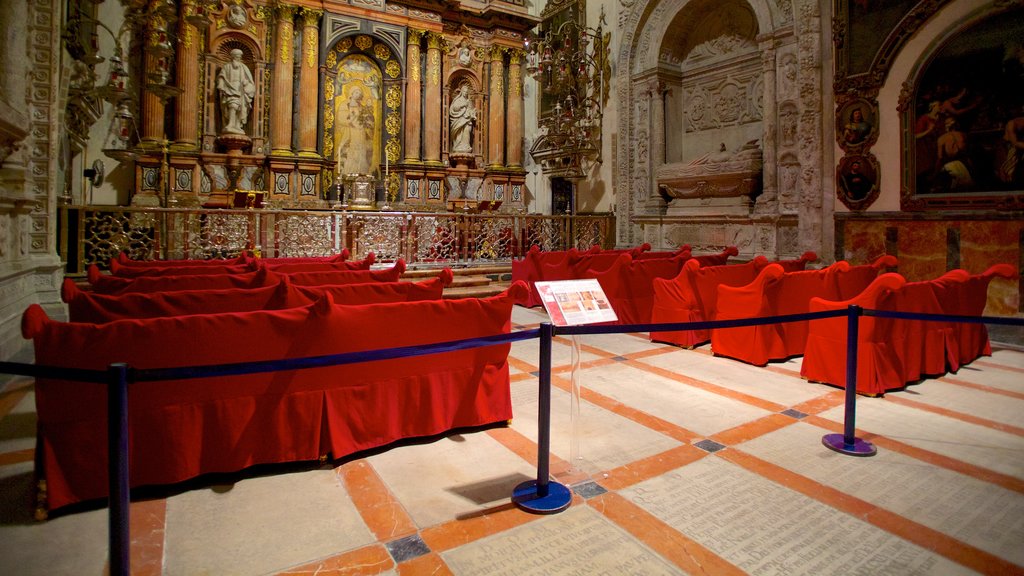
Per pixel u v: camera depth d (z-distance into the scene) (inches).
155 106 469.1
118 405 80.0
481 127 634.8
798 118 394.3
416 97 585.6
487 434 159.5
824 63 372.8
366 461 140.5
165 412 121.3
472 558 101.0
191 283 195.6
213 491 124.6
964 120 306.8
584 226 531.8
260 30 520.1
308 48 531.5
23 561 98.0
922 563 101.7
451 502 120.8
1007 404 192.2
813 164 377.7
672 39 504.4
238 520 112.8
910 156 329.7
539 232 507.2
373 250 407.8
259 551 102.3
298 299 164.7
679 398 194.1
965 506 122.3
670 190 495.2
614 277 312.7
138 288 189.8
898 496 126.3
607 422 169.9
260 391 131.7
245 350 128.2
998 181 295.4
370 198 548.1
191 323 121.8
